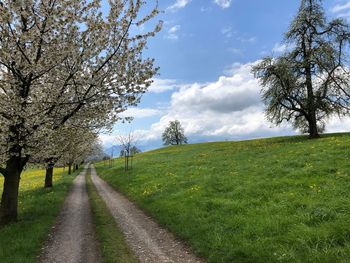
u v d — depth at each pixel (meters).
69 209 23.11
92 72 17.11
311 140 40.31
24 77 16.70
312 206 13.67
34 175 70.56
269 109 49.94
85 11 17.09
